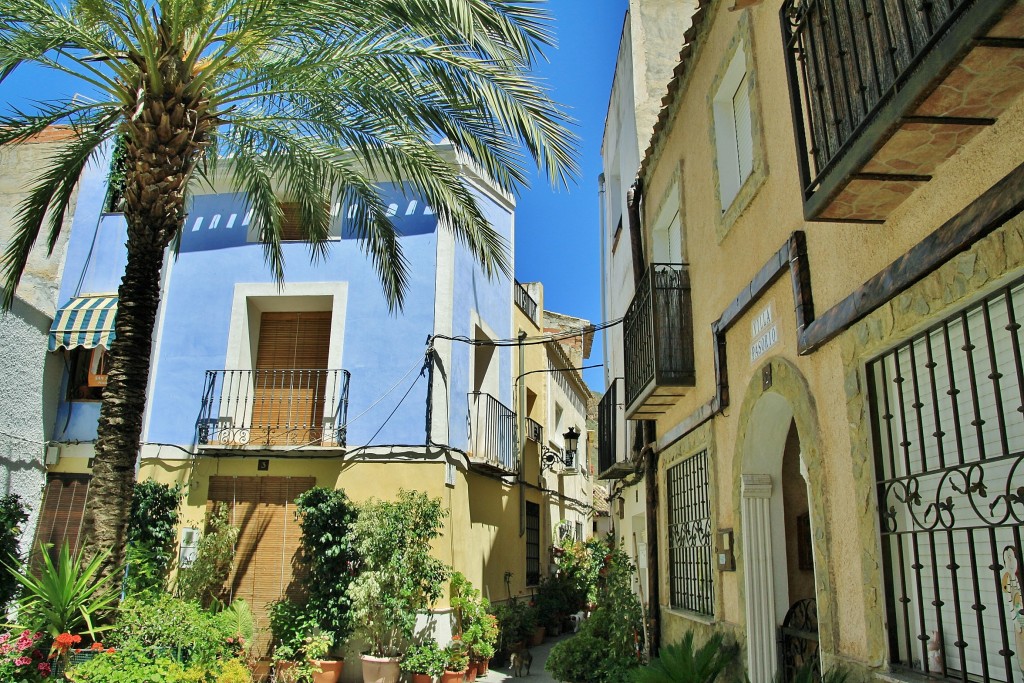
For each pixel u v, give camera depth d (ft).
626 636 29.17
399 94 27.09
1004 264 8.65
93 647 24.02
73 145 29.86
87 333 42.63
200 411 43.19
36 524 41.45
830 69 11.61
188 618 29.58
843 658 12.71
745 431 18.71
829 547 13.43
